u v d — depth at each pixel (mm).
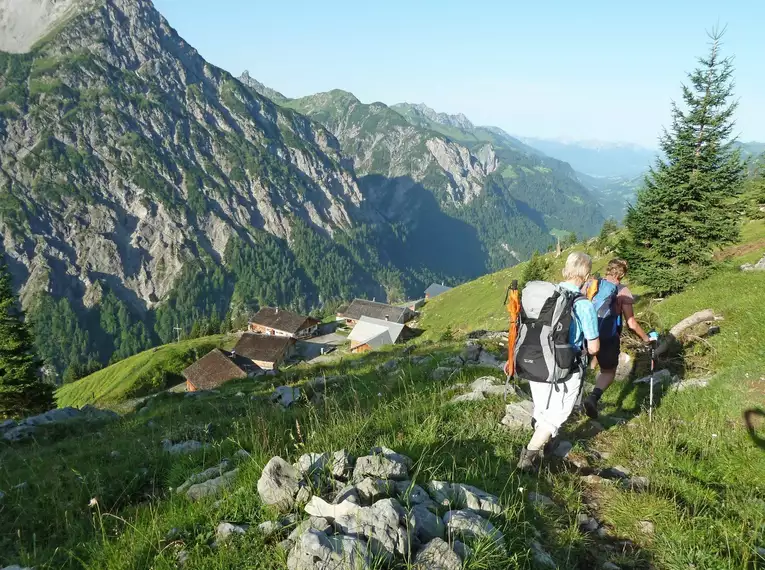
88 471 7316
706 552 3922
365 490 4000
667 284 19375
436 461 5094
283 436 6957
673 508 4516
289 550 3479
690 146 19125
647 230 20234
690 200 18688
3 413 32438
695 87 18812
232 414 12883
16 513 6062
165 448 8984
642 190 20484
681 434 6246
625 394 8594
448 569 3189
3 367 32219
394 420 6844
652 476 5262
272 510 4121
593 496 4887
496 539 3564
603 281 7055
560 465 5605
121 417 16000
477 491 4289
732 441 5898
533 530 3996
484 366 11297
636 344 10031
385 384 12000
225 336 118625
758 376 7383
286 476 4250
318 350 103875
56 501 6227
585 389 8992
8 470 9250
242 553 3613
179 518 4430
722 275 18312
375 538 3389
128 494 6406
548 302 4879
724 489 5062
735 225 18672
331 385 14117
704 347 9555
